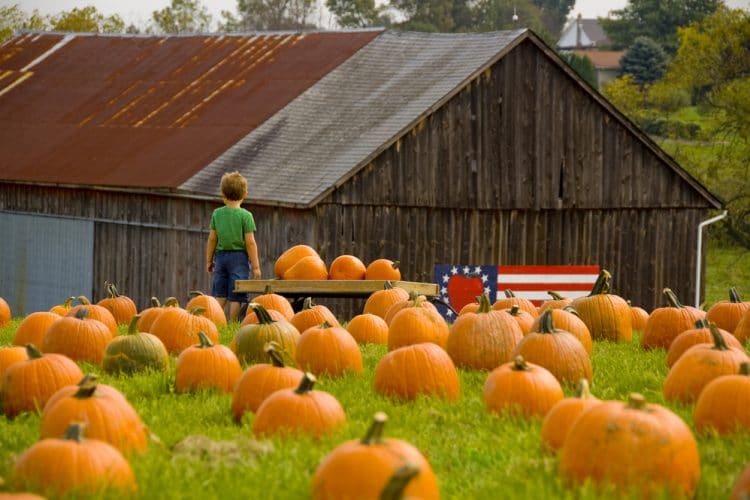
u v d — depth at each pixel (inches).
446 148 2493.8
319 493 519.2
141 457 637.3
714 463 647.1
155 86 3147.1
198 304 1360.7
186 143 2721.5
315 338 967.0
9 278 3019.2
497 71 2564.0
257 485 579.2
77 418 648.4
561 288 2635.3
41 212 2923.2
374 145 2386.8
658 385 914.7
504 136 2571.4
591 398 673.6
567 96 2642.7
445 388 845.8
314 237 2287.2
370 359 1051.9
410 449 528.1
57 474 549.6
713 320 1325.0
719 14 5088.6
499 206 2559.1
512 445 683.4
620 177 2704.2
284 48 3070.9
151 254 2608.3
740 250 5206.7
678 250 2775.6
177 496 559.5
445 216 2497.5
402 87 2642.7
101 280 2751.0
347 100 2687.0
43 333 1197.1
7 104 3307.1
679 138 5565.9
